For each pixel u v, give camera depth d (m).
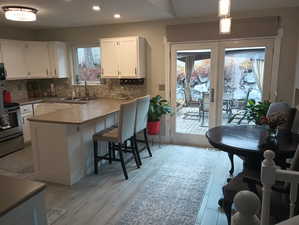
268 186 1.30
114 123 4.14
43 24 4.75
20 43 4.84
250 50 3.98
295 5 3.58
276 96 3.92
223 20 2.22
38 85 5.60
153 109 4.32
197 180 3.17
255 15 3.82
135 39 4.35
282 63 3.80
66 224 2.31
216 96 4.34
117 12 3.77
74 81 5.45
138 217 2.40
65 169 3.07
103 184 3.10
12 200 1.13
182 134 4.69
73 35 5.16
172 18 4.29
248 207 0.86
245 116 4.09
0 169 3.57
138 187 3.01
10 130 4.23
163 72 4.57
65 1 3.06
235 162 3.74
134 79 4.75
